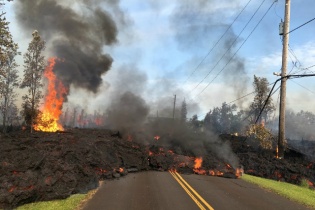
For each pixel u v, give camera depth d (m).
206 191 14.18
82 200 11.41
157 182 16.03
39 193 10.92
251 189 15.83
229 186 16.23
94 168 16.67
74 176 12.99
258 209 11.35
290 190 17.23
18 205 10.12
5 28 21.83
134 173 19.08
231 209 11.01
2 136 25.64
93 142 19.69
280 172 23.02
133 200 11.64
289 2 25.34
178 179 17.45
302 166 24.39
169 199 12.02
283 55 25.09
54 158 13.82
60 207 10.33
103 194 12.54
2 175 11.31
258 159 25.00
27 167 12.30
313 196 16.61
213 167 21.64
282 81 25.03
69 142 19.39
